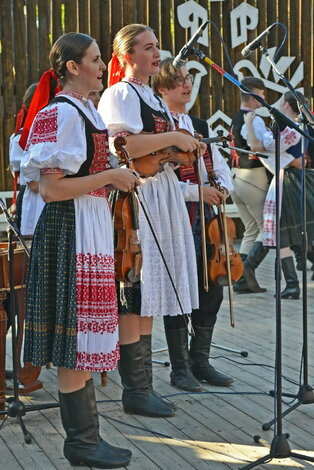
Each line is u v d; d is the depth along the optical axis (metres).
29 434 3.31
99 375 4.19
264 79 9.26
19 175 4.16
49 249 2.88
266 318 5.53
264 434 3.28
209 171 3.91
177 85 3.83
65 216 2.85
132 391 3.52
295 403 3.62
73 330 2.81
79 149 2.77
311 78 9.52
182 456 3.07
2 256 3.50
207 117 9.04
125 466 2.97
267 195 6.21
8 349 4.75
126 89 3.39
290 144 5.95
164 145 3.34
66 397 2.95
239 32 9.09
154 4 8.66
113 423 3.43
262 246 6.43
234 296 6.36
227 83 9.08
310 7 9.38
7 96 8.06
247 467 2.89
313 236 6.07
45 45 8.15
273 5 9.20
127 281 3.32
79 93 2.90
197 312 3.96
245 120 6.20
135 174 2.96
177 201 3.52
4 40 8.00
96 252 2.85
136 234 3.34
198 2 8.89
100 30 8.37
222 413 3.54
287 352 4.59
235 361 4.41
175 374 3.93
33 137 2.81
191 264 3.55
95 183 2.81
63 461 3.04
